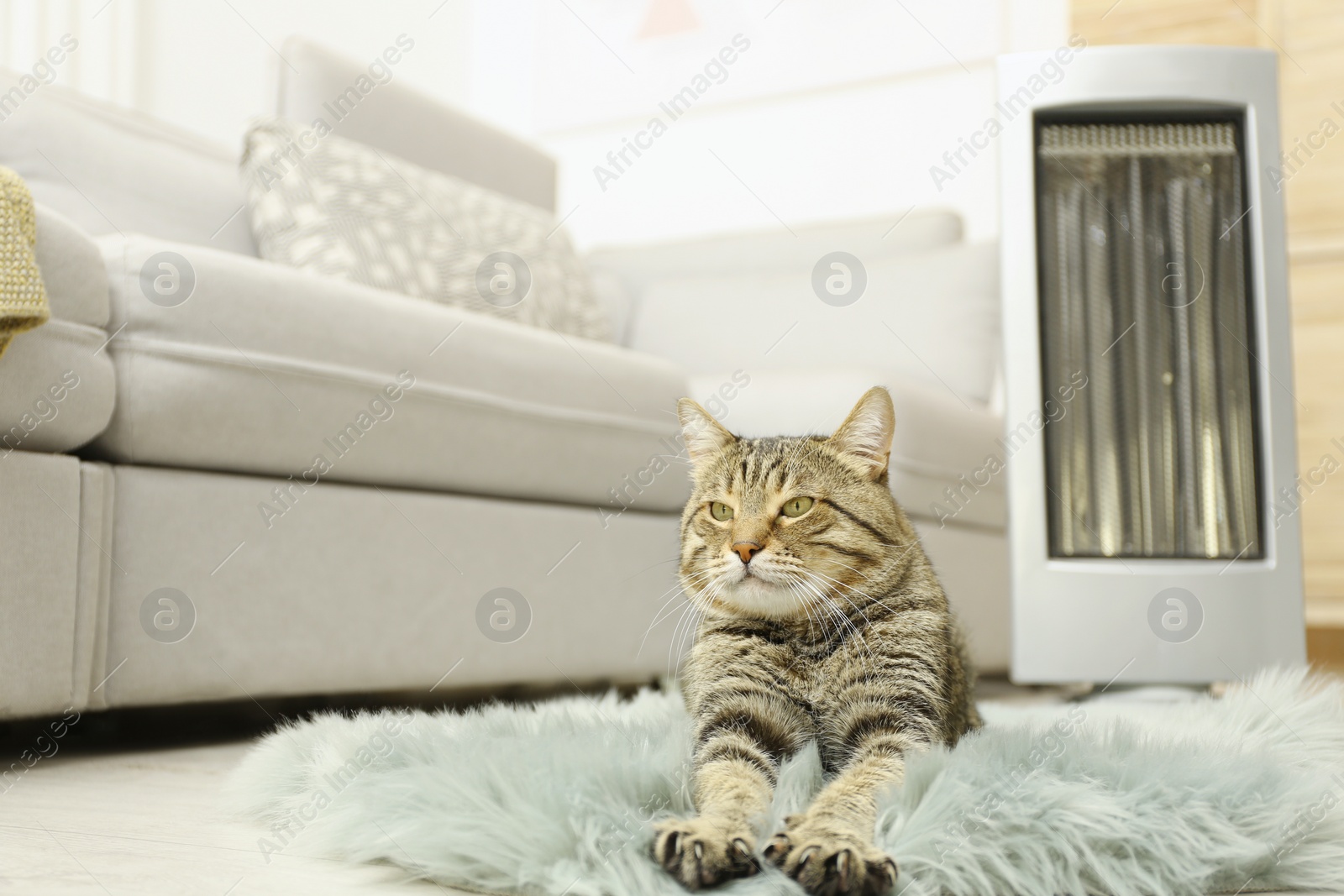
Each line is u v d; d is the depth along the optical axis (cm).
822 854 79
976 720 149
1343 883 90
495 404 185
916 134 352
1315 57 299
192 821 107
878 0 356
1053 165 198
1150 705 183
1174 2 315
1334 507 295
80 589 135
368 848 92
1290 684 158
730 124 383
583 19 409
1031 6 337
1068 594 187
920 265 295
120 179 208
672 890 80
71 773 133
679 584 145
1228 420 194
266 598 154
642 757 107
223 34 341
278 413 156
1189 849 89
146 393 143
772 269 320
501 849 85
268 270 159
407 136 264
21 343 128
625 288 337
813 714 121
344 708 200
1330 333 297
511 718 135
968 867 85
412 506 174
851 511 126
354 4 388
